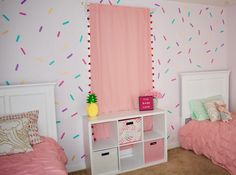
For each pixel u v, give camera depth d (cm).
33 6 254
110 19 288
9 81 250
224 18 380
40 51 261
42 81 264
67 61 274
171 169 275
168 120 343
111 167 274
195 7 351
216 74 366
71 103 280
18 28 250
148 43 314
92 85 284
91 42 280
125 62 300
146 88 317
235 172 250
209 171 263
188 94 345
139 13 304
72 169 285
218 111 321
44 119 255
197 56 360
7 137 203
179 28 340
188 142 325
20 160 183
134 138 282
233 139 259
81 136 288
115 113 289
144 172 272
